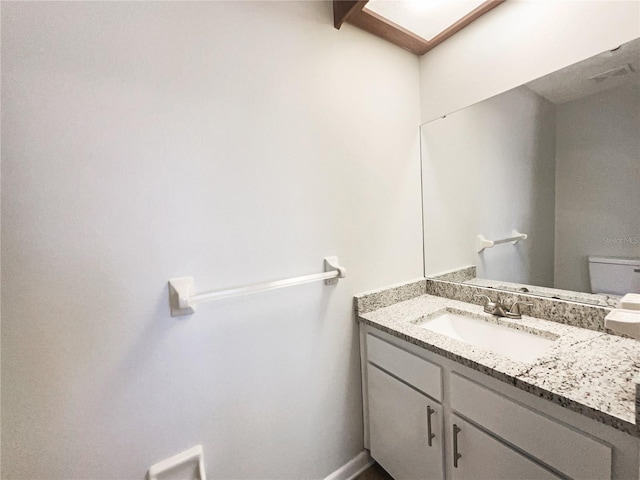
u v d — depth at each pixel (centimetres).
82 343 74
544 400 70
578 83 100
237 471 99
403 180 149
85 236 74
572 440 65
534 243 115
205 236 92
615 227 94
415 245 155
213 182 93
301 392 114
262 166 102
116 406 79
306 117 113
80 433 75
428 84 153
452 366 93
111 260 77
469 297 138
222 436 96
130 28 78
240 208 98
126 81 78
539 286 115
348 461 130
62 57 70
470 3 122
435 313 131
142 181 81
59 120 70
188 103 88
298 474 114
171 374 87
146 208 82
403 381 111
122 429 80
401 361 111
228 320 96
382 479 127
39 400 70
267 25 102
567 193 104
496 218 128
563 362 78
